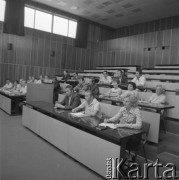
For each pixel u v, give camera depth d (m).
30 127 3.93
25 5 8.66
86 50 11.18
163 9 8.47
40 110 3.72
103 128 2.35
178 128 3.31
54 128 3.15
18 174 2.31
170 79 5.81
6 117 5.10
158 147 2.80
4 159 2.67
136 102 2.64
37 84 5.14
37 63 9.34
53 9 9.16
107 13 9.40
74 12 9.59
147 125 2.52
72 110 3.29
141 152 2.88
